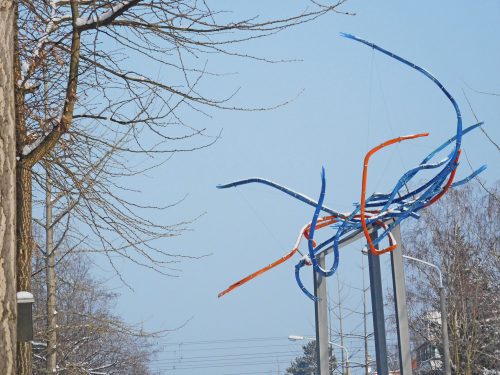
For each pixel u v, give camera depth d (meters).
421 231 44.53
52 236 19.81
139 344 29.47
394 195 15.13
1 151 7.73
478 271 43.12
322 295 16.42
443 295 31.75
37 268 21.80
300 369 93.88
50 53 12.26
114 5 11.41
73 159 12.95
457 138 14.59
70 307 23.59
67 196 13.22
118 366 25.94
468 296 43.12
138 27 12.09
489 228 43.16
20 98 11.56
